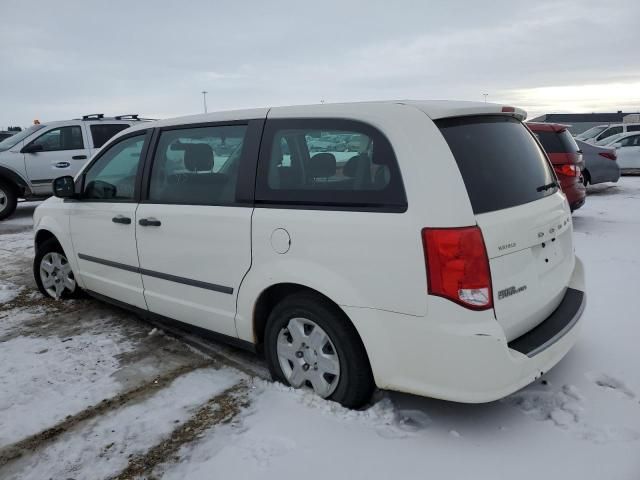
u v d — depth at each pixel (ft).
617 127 58.39
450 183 7.75
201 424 9.25
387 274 8.07
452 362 7.73
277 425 9.00
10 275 19.81
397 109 8.55
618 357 10.92
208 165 10.80
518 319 8.31
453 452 8.14
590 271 17.29
